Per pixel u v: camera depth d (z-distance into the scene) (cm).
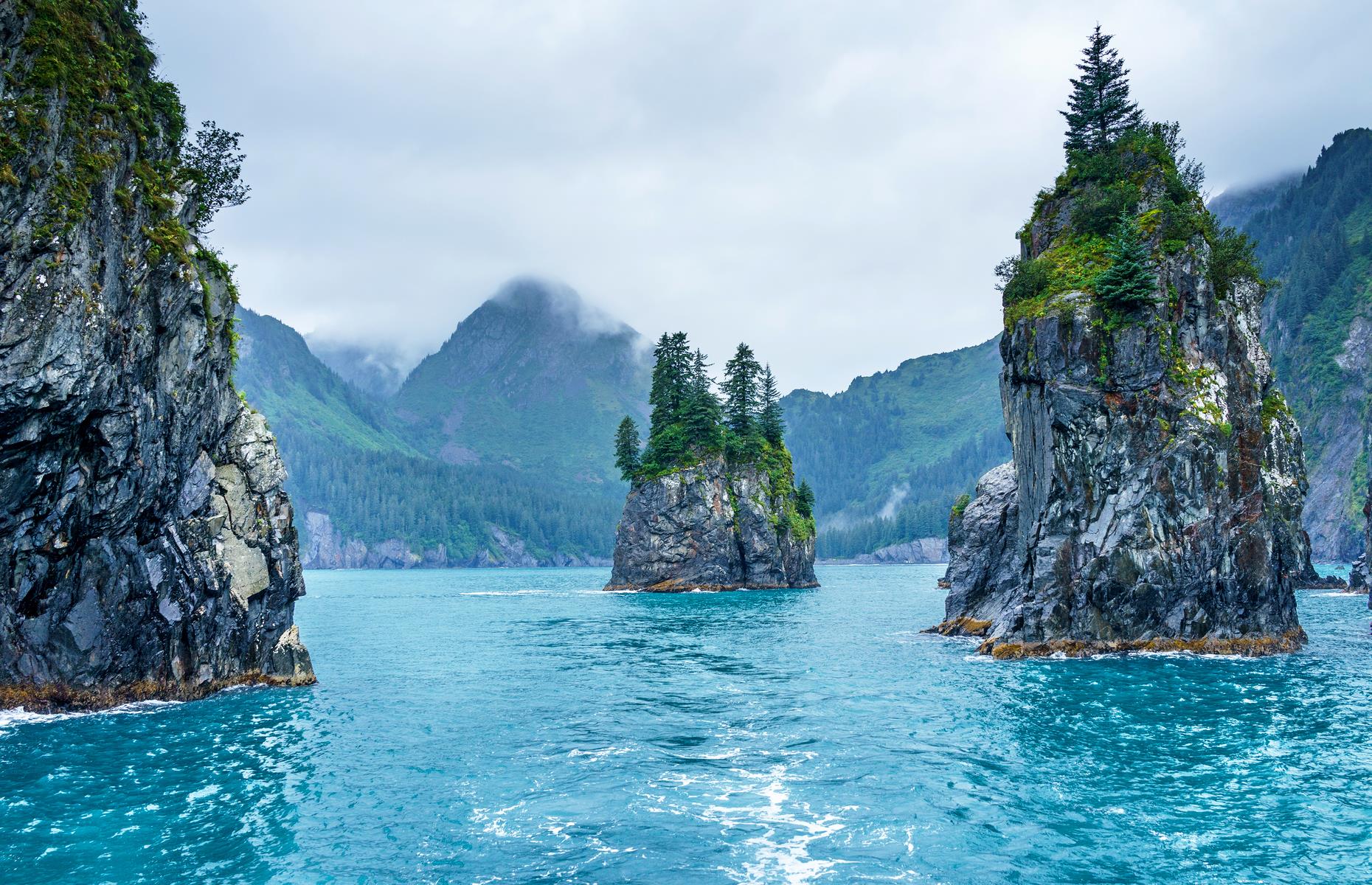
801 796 2558
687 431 13988
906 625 7625
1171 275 5272
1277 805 2425
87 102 3456
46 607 3494
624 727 3441
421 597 13112
